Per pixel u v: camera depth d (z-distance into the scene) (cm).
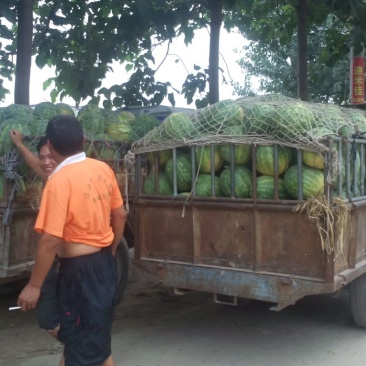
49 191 338
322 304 663
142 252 555
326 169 445
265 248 479
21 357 501
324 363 484
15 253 540
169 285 534
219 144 502
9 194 526
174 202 525
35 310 645
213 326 589
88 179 351
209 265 510
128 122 715
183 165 527
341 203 453
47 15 1041
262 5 1175
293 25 1271
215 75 1045
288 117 480
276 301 473
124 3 980
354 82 1298
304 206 448
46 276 364
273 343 535
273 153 471
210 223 508
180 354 507
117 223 392
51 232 331
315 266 454
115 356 502
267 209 471
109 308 357
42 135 553
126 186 576
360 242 517
